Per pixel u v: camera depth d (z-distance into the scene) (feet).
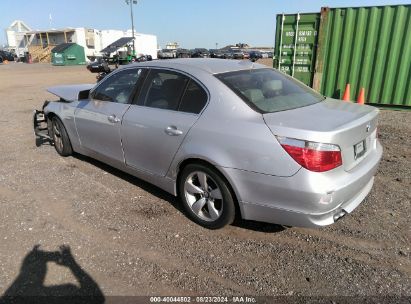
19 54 190.90
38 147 20.68
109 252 10.65
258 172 9.95
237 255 10.55
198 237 11.46
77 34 160.35
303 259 10.34
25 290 9.12
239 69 12.51
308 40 30.68
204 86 11.59
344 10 28.76
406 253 10.52
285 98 11.57
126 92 14.21
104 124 14.82
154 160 12.93
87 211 13.05
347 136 9.62
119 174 16.47
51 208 13.29
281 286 9.28
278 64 32.91
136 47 159.33
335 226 11.94
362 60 29.04
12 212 12.99
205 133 11.00
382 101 29.12
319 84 30.99
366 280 9.45
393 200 13.70
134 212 13.00
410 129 24.00
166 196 14.26
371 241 11.11
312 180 9.20
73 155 19.17
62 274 9.70
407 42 27.09
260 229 11.90
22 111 32.68
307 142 9.20
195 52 149.59
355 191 10.15
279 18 31.96
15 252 10.63
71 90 18.54
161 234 11.62
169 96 12.52
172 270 9.90
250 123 10.24
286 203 9.77
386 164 17.60
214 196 11.37
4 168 17.31
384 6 27.22
